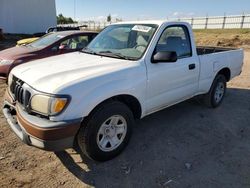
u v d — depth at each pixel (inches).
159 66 147.1
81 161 131.2
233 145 152.7
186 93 175.0
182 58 166.9
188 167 128.7
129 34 159.2
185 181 118.2
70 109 109.0
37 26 908.6
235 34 889.5
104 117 121.5
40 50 269.9
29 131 109.7
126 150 142.6
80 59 147.3
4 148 139.9
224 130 172.6
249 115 200.2
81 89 112.1
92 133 119.2
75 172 122.5
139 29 156.9
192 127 175.0
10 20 840.3
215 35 900.6
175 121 183.6
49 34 315.0
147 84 140.8
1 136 153.1
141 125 175.5
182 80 166.6
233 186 115.6
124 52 150.0
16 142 146.9
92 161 131.5
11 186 110.7
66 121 108.4
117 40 162.6
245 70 379.2
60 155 135.7
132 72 132.6
